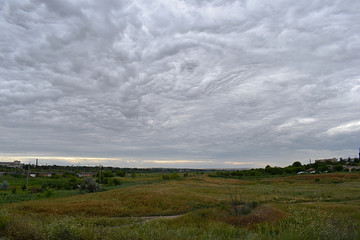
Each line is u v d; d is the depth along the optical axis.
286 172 99.44
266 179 72.50
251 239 7.73
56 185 58.28
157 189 35.00
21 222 8.30
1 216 8.57
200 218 15.23
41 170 126.00
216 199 28.08
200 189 39.66
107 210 22.56
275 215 14.30
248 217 14.41
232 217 14.84
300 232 6.12
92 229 8.28
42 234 7.61
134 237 7.52
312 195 31.25
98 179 76.69
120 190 35.06
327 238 5.95
